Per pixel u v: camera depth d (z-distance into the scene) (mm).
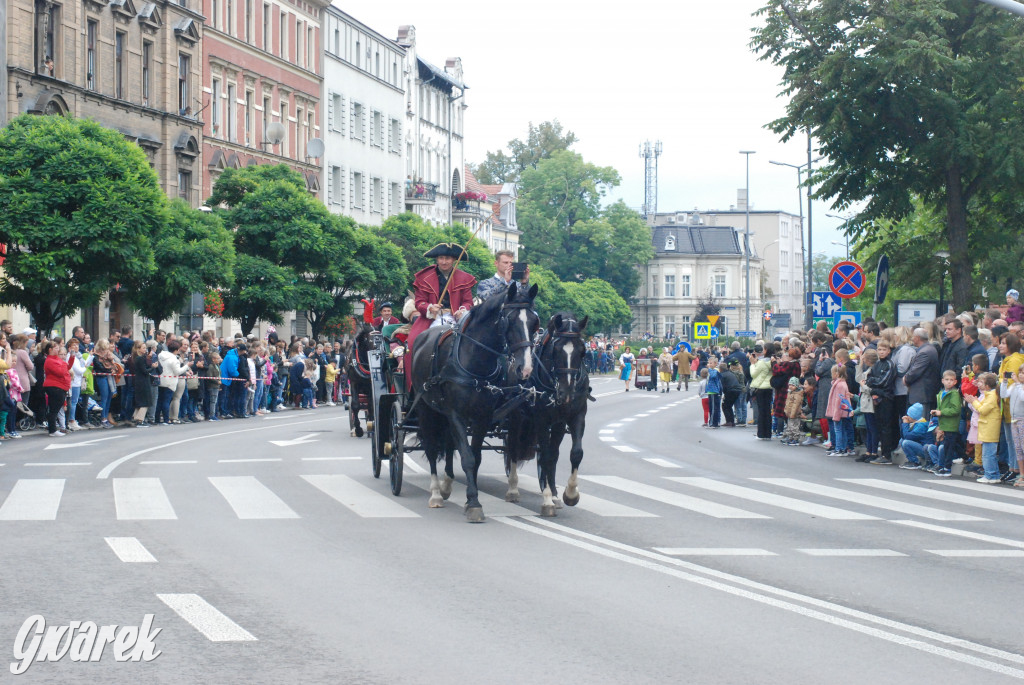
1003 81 28453
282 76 62406
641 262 121250
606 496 14477
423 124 92125
